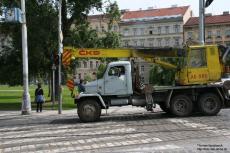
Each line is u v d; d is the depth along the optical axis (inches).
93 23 3191.4
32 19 1565.0
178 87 903.7
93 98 887.7
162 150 480.7
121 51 964.0
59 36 1180.5
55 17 1599.4
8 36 1668.3
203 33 1184.8
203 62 922.1
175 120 821.2
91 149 506.6
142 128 706.2
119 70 910.4
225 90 909.2
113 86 905.5
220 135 594.2
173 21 5246.1
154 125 747.4
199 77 918.4
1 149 529.7
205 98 904.3
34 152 498.0
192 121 794.8
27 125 836.0
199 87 908.0
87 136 625.9
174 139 566.3
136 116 954.7
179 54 927.0
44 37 1553.9
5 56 1665.8
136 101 907.4
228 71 926.4
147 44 5413.4
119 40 1808.6
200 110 904.9
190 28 5137.8
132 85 910.4
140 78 920.3
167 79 927.7
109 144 540.4
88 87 904.9
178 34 5226.4
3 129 770.2
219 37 4923.7
